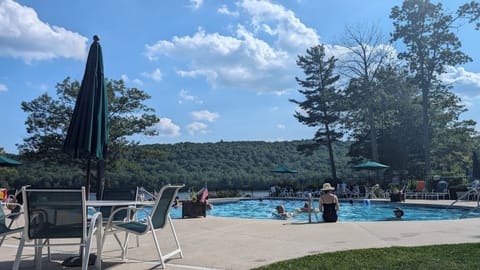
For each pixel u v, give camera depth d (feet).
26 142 83.97
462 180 70.18
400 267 14.93
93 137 19.16
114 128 84.43
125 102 86.53
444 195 66.39
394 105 114.52
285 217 46.34
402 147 116.88
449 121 120.88
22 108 83.30
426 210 53.93
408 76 104.27
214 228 28.22
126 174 99.71
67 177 92.53
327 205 31.83
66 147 19.15
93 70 19.67
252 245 20.86
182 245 21.43
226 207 71.26
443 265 15.10
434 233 23.54
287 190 91.35
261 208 68.95
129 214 20.88
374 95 106.42
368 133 122.21
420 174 100.94
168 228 28.58
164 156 91.61
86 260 14.34
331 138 115.55
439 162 123.95
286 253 18.51
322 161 150.71
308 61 116.78
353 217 50.83
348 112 116.67
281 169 96.12
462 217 42.24
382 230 25.18
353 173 129.08
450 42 95.81
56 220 14.28
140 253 19.61
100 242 16.48
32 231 14.08
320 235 23.81
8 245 22.34
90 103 19.24
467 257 16.35
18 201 31.42
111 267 16.47
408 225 27.35
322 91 115.24
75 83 85.40
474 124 123.65
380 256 16.90
